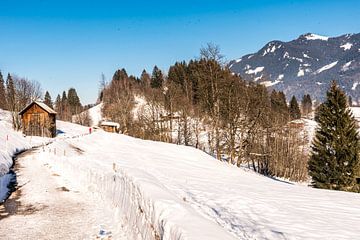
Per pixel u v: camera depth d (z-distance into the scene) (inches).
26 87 3122.5
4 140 1518.2
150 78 5757.9
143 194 383.9
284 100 4379.9
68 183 775.1
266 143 2282.2
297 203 635.5
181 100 2632.9
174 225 269.1
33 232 441.7
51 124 2586.1
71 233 435.5
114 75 5738.2
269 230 421.1
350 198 757.9
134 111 3772.1
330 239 400.2
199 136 2529.5
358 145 1337.4
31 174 894.4
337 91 1392.7
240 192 723.4
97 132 2206.0
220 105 1712.6
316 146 1405.0
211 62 1712.6
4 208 564.1
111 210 524.4
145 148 1678.2
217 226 269.7
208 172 1131.9
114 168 627.5
